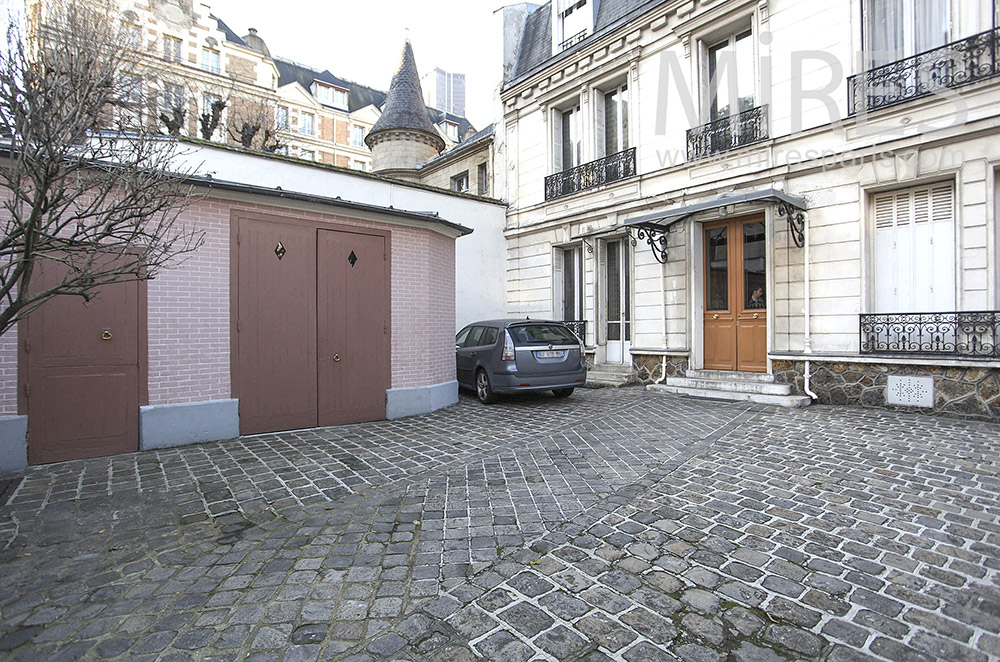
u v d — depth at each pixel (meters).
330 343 6.67
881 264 7.34
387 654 2.14
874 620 2.30
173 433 5.53
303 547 3.14
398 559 2.97
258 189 5.95
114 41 3.87
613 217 10.99
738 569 2.78
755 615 2.36
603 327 11.48
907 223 7.13
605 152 11.81
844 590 2.55
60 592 2.64
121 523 3.51
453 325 8.45
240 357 6.00
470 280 12.94
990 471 4.25
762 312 8.62
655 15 9.98
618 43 10.75
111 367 5.24
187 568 2.88
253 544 3.19
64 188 3.09
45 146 2.96
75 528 3.42
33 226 2.89
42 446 4.87
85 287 3.15
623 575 2.75
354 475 4.53
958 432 5.59
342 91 40.53
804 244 7.90
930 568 2.74
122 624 2.36
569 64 11.83
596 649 2.14
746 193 7.98
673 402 8.16
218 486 4.24
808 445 5.23
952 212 6.77
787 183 8.12
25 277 3.00
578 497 3.93
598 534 3.26
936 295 6.88
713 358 9.30
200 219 5.75
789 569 2.77
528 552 3.03
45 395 4.91
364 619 2.38
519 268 13.29
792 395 7.74
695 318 9.39
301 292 6.45
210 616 2.42
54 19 3.48
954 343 6.57
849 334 7.45
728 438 5.63
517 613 2.41
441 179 18.09
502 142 13.84
